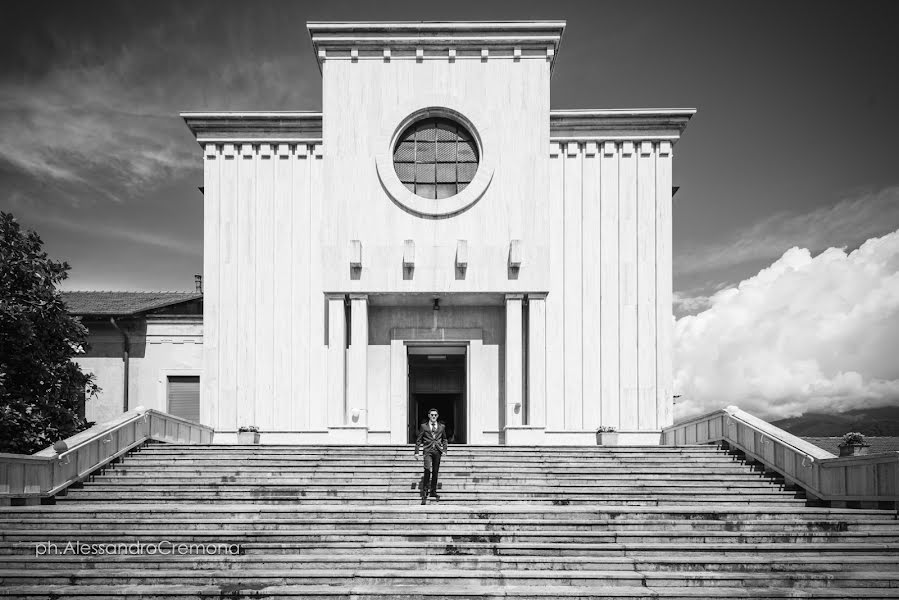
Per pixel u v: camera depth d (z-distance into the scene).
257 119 25.80
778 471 17.16
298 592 10.76
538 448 19.20
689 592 10.84
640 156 26.03
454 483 16.59
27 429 19.28
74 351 21.03
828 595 10.78
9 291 19.70
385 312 25.16
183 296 31.59
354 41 24.52
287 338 25.16
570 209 25.83
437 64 24.72
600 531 13.25
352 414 23.52
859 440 20.69
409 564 11.80
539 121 24.55
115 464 17.97
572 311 25.41
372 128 24.50
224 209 25.67
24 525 13.46
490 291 23.81
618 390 25.08
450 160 24.83
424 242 24.05
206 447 19.19
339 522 13.43
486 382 24.81
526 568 11.80
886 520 13.63
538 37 24.56
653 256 25.64
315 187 25.78
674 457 18.84
